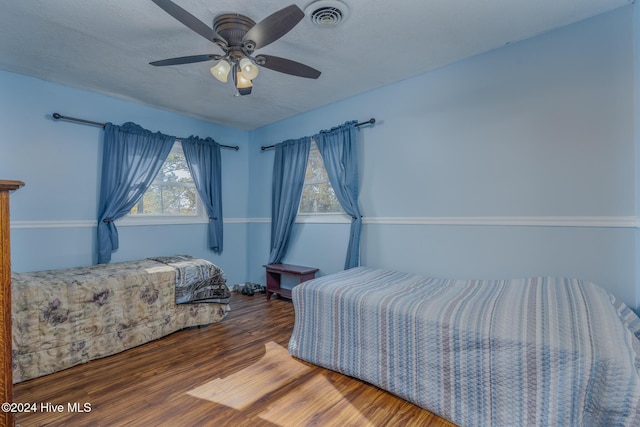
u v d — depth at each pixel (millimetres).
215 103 3529
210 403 1778
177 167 3922
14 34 2162
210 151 4105
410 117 2898
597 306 1556
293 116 3980
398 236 2986
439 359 1679
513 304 1715
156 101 3463
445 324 1667
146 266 2918
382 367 1909
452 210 2645
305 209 3936
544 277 2096
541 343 1367
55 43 2285
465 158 2572
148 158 3525
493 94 2430
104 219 3213
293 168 3828
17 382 1993
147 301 2639
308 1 1818
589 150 2041
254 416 1665
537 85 2236
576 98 2086
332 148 3420
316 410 1721
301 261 3895
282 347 2537
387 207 3064
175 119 3861
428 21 2041
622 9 1931
